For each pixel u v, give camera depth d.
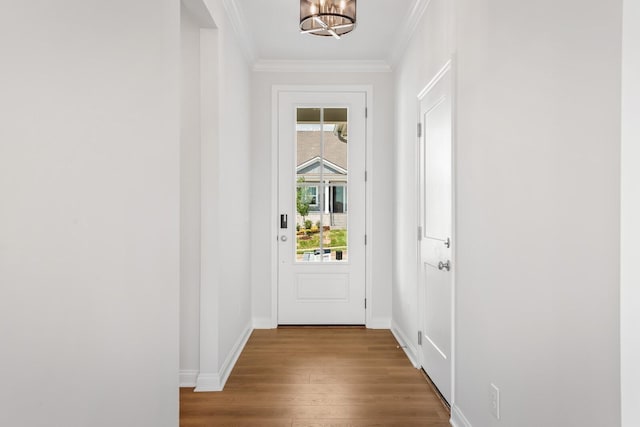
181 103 2.70
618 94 0.99
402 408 2.39
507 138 1.59
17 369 0.85
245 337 3.69
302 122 4.16
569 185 1.19
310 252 4.17
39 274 0.91
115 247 1.23
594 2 1.08
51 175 0.95
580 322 1.15
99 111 1.14
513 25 1.54
